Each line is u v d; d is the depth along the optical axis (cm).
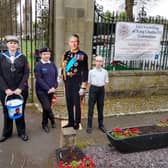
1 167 268
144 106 483
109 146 316
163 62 547
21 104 321
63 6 425
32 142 326
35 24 466
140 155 294
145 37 513
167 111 465
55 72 360
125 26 493
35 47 471
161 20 520
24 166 271
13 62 309
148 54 526
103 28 482
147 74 530
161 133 304
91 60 463
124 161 279
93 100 359
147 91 543
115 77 506
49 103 361
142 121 413
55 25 434
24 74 320
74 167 239
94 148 310
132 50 511
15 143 321
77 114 359
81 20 440
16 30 494
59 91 455
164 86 556
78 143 320
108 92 509
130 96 530
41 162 279
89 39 452
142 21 511
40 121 395
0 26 508
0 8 510
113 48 496
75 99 351
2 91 314
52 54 454
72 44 337
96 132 364
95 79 354
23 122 334
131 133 300
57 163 275
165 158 288
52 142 328
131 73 515
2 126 371
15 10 490
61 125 371
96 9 471
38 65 351
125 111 451
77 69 341
